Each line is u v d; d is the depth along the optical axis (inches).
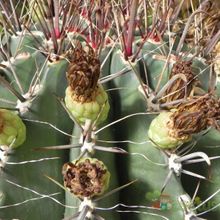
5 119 8.8
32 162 9.2
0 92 9.8
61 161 9.5
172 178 9.4
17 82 9.6
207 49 11.6
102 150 9.1
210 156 10.3
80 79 8.5
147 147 9.5
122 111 9.9
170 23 12.3
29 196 9.2
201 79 11.1
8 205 9.1
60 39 10.4
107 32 10.9
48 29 10.5
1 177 9.0
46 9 11.0
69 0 11.4
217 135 10.3
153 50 10.8
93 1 11.5
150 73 10.5
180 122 8.9
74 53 8.9
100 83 9.4
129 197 9.7
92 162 8.5
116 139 9.9
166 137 9.1
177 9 12.5
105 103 9.0
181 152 9.6
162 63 10.5
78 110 8.8
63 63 9.8
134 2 9.8
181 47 11.3
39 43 10.5
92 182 8.3
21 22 11.8
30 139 9.2
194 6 13.5
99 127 9.4
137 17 11.6
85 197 8.6
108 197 9.2
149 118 9.7
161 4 12.4
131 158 9.6
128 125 9.8
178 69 9.9
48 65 9.7
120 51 10.4
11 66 9.9
